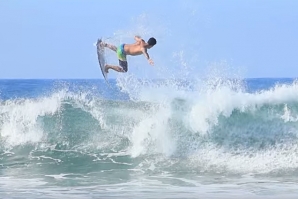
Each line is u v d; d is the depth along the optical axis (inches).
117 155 2132.1
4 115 2352.4
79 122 2298.2
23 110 2349.9
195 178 1785.2
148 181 1738.4
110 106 2284.7
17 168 1993.1
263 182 1702.8
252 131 2106.3
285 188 1595.7
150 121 2155.5
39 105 2352.4
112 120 2255.2
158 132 2130.9
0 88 7062.0
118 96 2396.7
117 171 1921.8
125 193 1525.6
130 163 2036.2
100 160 2090.3
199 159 2025.1
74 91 2427.4
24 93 5831.7
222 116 2122.3
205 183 1695.4
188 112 2153.1
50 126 2314.2
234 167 1935.3
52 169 1974.7
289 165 1921.8
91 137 2250.2
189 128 2123.5
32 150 2237.9
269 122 2126.0
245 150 2046.0
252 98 2160.4
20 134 2311.8
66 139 2269.9
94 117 2284.7
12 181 1753.2
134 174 1865.2
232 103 2138.3
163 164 2007.9
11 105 2372.0
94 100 2335.1
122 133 2214.6
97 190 1581.0
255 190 1566.2
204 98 2212.1
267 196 1470.2
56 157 2151.8
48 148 2241.6
